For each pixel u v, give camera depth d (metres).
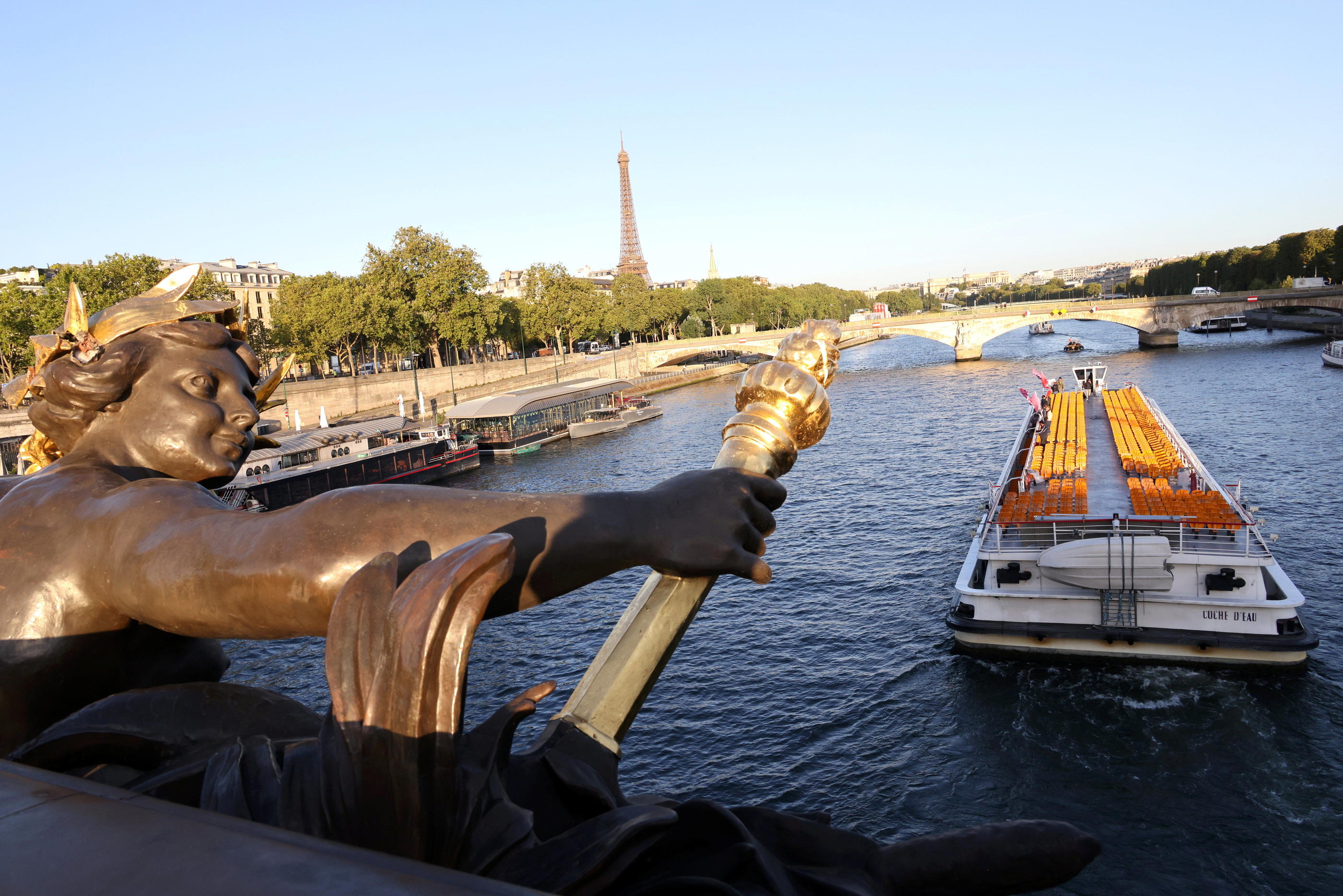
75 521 1.61
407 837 1.18
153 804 1.05
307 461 56.09
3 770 1.19
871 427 68.50
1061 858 1.48
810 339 1.90
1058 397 55.91
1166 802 16.78
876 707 21.47
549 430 77.00
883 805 17.84
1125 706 19.81
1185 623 20.98
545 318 113.62
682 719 22.06
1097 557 20.84
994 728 19.72
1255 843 15.51
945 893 1.47
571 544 1.41
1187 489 27.03
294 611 1.32
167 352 1.83
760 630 27.27
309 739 1.59
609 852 1.26
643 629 1.72
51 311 59.16
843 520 40.41
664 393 113.44
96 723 1.59
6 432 50.00
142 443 1.78
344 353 103.62
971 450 54.69
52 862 0.90
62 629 1.58
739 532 1.55
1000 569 22.66
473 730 1.49
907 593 29.47
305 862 0.88
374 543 1.32
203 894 0.81
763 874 1.39
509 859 1.28
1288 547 31.77
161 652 1.81
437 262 93.81
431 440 64.56
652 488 1.60
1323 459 45.84
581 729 1.64
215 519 1.48
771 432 1.76
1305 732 18.31
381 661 1.19
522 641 28.31
